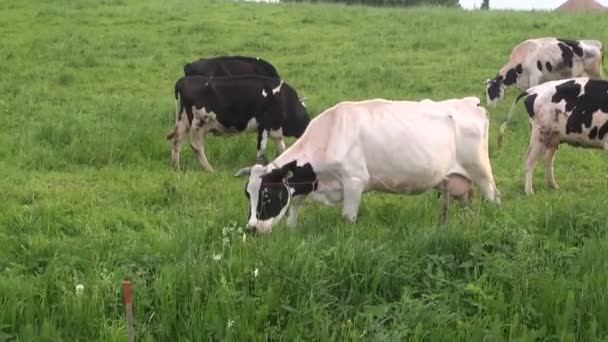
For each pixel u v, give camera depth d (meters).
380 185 7.93
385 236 7.34
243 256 6.49
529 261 6.51
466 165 8.29
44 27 22.66
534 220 7.45
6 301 5.92
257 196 7.42
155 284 6.09
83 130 12.33
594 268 6.40
